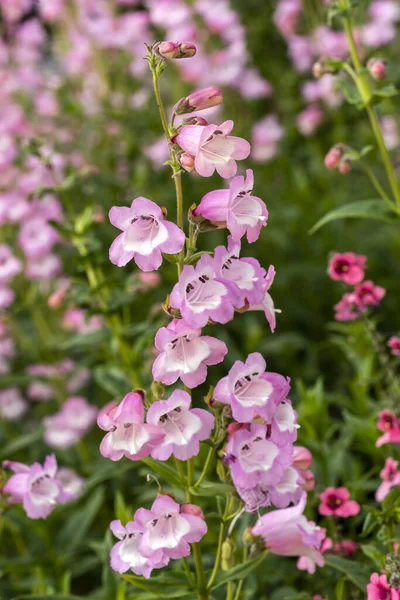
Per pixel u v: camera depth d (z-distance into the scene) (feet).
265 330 23.47
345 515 11.32
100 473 14.98
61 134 25.27
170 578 9.44
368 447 13.71
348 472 13.98
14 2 28.81
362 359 15.83
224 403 8.54
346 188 25.58
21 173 23.70
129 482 18.48
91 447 21.06
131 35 27.43
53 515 15.21
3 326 21.68
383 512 10.47
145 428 8.12
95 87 27.32
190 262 8.56
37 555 16.06
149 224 8.19
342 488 11.52
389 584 8.95
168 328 8.00
